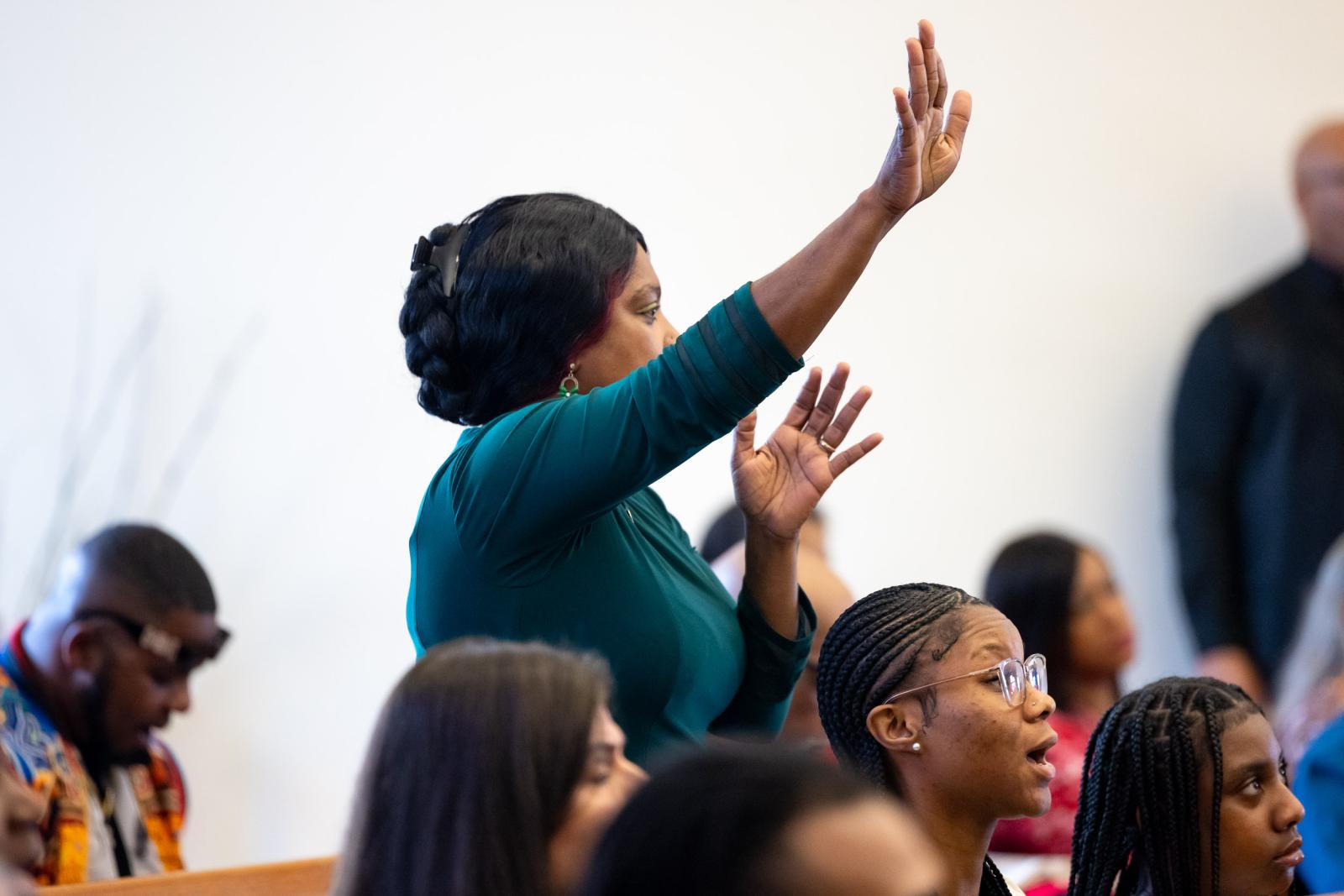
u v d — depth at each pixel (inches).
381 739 79.0
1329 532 299.0
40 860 151.7
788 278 101.0
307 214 252.4
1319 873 174.2
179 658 165.5
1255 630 301.4
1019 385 300.4
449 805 75.4
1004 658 107.6
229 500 245.3
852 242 100.4
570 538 109.8
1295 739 205.9
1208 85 318.3
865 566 286.7
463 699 77.2
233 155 249.0
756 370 100.5
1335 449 300.4
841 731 110.4
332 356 252.4
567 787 75.9
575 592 109.3
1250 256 318.0
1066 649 204.8
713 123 279.7
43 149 239.9
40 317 238.2
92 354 240.1
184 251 245.8
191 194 246.7
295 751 246.7
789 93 285.3
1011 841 177.0
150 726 165.5
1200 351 306.2
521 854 74.2
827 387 118.4
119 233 242.7
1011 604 207.5
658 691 110.4
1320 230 305.1
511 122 265.6
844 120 288.8
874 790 61.9
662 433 101.7
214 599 170.1
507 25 266.2
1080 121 308.7
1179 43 316.5
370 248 255.4
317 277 252.4
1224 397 303.4
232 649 244.2
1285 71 324.8
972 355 297.6
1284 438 301.0
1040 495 300.2
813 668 185.9
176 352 243.9
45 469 236.2
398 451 254.8
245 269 248.5
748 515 118.6
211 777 242.2
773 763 61.2
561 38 269.9
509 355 114.1
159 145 245.4
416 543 114.0
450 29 262.2
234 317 247.3
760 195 282.4
